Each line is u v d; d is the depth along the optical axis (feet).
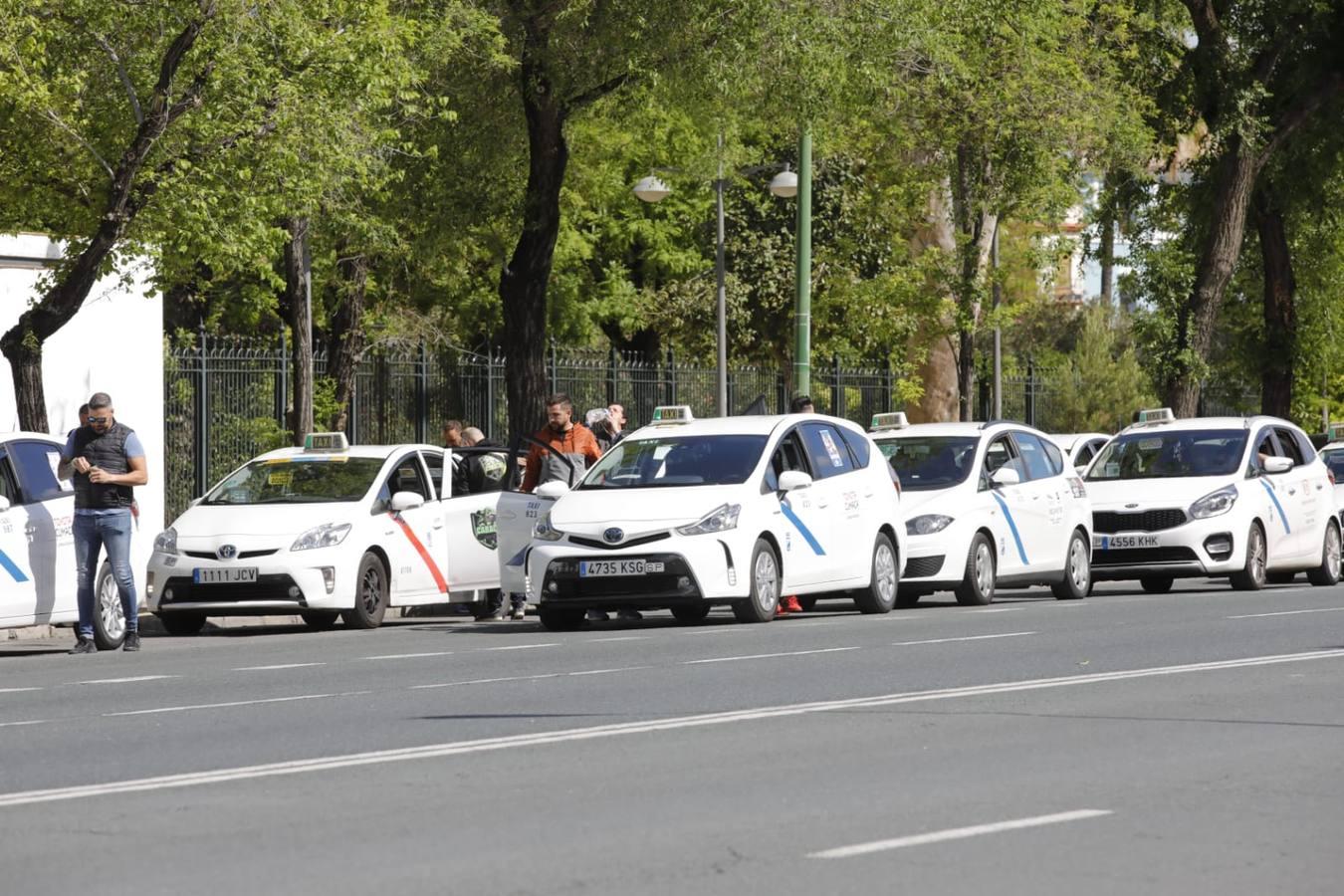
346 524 82.84
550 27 110.42
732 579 75.61
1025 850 30.19
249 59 88.94
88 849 30.91
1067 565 96.68
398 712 48.26
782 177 134.41
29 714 50.01
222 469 120.16
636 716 46.65
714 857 29.73
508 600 88.74
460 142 116.88
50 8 90.17
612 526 75.36
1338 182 167.32
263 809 34.27
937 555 88.48
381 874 28.68
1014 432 96.22
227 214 90.89
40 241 101.96
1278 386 180.14
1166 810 33.65
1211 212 167.12
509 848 30.53
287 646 72.33
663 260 228.84
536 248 117.80
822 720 45.60
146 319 108.06
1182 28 162.50
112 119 93.40
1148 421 110.32
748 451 79.82
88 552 72.59
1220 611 81.51
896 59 129.59
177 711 49.49
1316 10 154.10
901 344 198.70
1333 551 111.65
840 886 27.66
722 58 107.45
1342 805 34.17
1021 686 52.31
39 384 91.66
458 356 140.87
